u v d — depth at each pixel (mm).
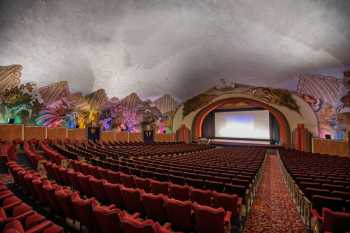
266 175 10852
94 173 7246
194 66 19109
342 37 11266
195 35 15094
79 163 8156
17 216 3096
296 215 5398
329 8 9922
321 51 12945
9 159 8906
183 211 3795
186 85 22594
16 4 11562
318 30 11414
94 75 18031
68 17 12844
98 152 13000
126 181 6246
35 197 5062
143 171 7281
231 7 11945
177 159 11875
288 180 8461
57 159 9258
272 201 6578
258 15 11898
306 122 21469
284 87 19422
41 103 17531
